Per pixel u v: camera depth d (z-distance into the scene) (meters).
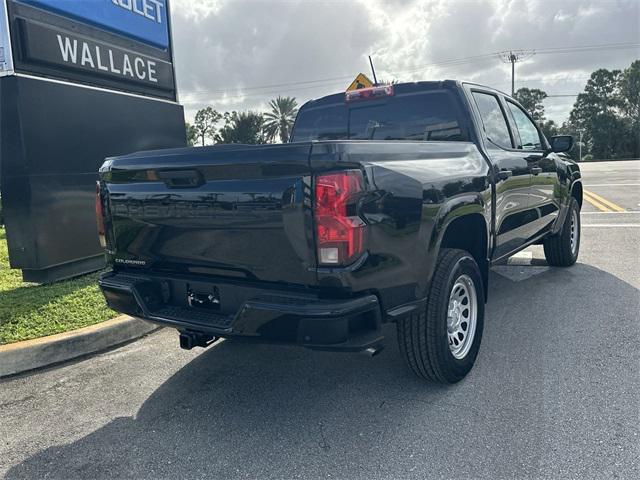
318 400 3.47
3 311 4.97
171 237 3.19
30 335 4.38
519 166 4.77
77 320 4.74
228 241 2.94
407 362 3.47
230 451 2.93
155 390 3.73
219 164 2.87
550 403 3.27
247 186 2.80
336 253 2.63
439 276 3.33
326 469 2.72
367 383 3.69
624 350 4.02
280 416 3.29
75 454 2.96
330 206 2.60
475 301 3.73
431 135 4.52
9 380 3.98
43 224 6.24
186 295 3.24
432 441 2.92
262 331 2.77
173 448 2.99
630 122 84.06
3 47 5.89
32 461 2.90
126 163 3.31
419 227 3.04
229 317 3.03
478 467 2.67
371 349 2.84
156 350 4.49
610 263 6.97
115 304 3.43
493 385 3.55
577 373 3.66
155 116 8.12
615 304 5.15
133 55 7.74
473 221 3.91
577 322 4.68
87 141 6.86
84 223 6.84
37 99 6.15
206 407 3.45
